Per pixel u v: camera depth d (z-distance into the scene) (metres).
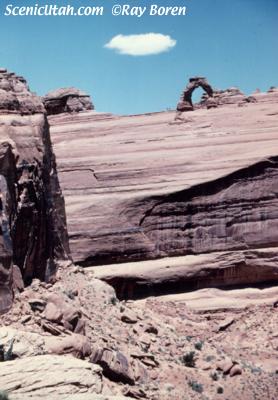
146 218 50.50
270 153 52.47
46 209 36.47
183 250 50.31
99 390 27.30
